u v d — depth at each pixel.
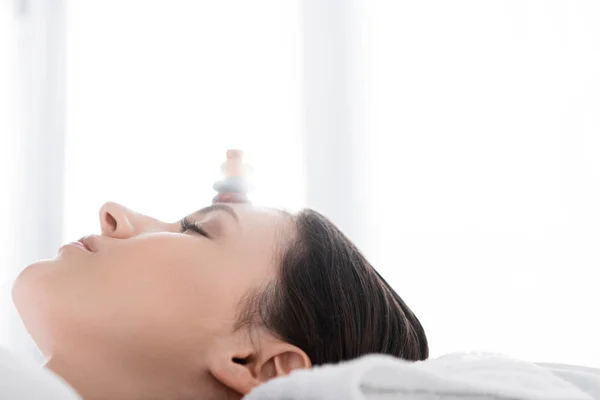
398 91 2.19
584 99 1.99
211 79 2.34
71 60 2.45
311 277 0.82
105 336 0.74
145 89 2.38
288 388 0.54
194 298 0.76
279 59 2.30
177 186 2.31
